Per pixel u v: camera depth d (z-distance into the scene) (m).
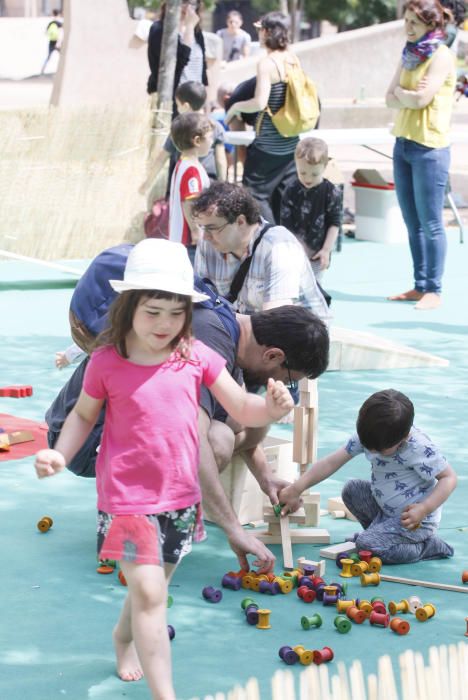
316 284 9.15
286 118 17.25
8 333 14.63
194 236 13.41
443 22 15.70
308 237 13.88
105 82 24.48
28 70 65.75
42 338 14.41
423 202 16.38
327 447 10.22
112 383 5.73
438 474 7.80
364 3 64.56
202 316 6.96
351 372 13.03
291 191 13.87
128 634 6.04
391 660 6.32
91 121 19.52
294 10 63.81
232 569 7.63
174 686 6.00
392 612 6.93
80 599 7.09
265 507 8.03
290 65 17.25
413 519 7.66
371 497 8.06
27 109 19.09
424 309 16.69
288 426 10.89
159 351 5.78
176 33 20.00
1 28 65.69
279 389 5.88
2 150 19.11
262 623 6.71
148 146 20.02
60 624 6.73
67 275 18.89
